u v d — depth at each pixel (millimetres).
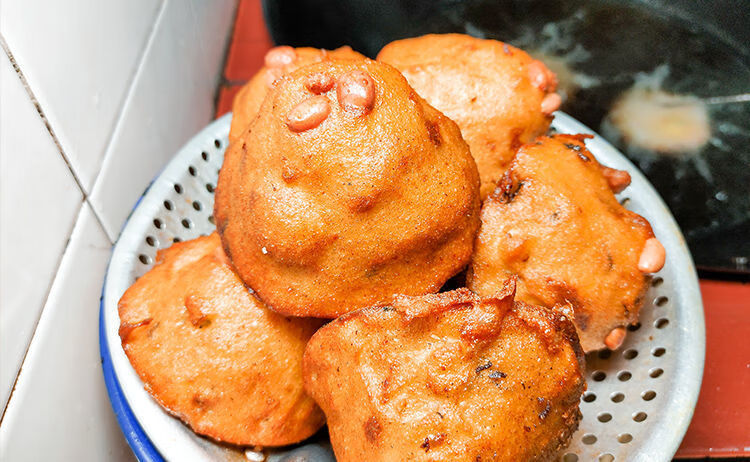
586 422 307
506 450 252
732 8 348
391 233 272
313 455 304
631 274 301
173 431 291
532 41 384
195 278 303
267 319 295
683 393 295
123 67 365
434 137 278
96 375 333
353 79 266
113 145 354
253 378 294
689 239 408
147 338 299
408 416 251
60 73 311
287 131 270
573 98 394
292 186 271
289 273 281
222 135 369
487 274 302
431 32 396
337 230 271
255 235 279
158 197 343
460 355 257
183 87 445
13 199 284
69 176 318
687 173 392
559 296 298
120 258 325
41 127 299
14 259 284
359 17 401
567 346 270
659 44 365
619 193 339
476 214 295
